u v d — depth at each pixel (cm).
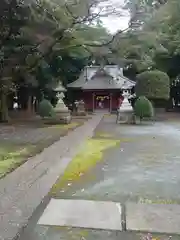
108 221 356
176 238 313
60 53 2292
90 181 540
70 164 676
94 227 339
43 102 2077
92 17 1363
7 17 1221
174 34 2433
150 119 1978
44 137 1151
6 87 1861
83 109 2827
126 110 1869
